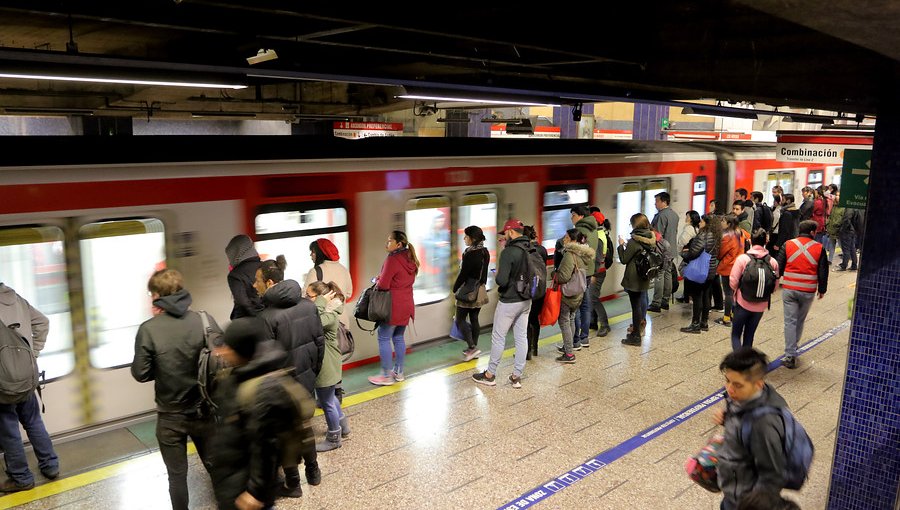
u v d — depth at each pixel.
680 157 11.84
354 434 6.09
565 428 6.27
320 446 5.77
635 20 4.35
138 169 5.69
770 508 2.54
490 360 7.22
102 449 5.63
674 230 10.22
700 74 4.62
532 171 9.16
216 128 17.25
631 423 6.39
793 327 7.96
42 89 10.88
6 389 4.59
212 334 4.36
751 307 7.49
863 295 4.21
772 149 14.39
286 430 3.20
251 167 6.38
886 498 4.25
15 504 4.82
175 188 5.93
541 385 7.32
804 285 7.76
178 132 16.70
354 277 7.39
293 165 6.69
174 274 4.27
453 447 5.87
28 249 5.24
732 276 7.57
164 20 5.02
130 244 5.77
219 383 3.61
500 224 8.90
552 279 7.84
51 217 5.30
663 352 8.49
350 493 5.11
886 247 4.08
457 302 7.84
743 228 10.98
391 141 7.80
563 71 5.91
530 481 5.32
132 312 5.88
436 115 17.58
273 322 4.77
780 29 3.97
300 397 3.29
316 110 14.53
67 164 5.32
